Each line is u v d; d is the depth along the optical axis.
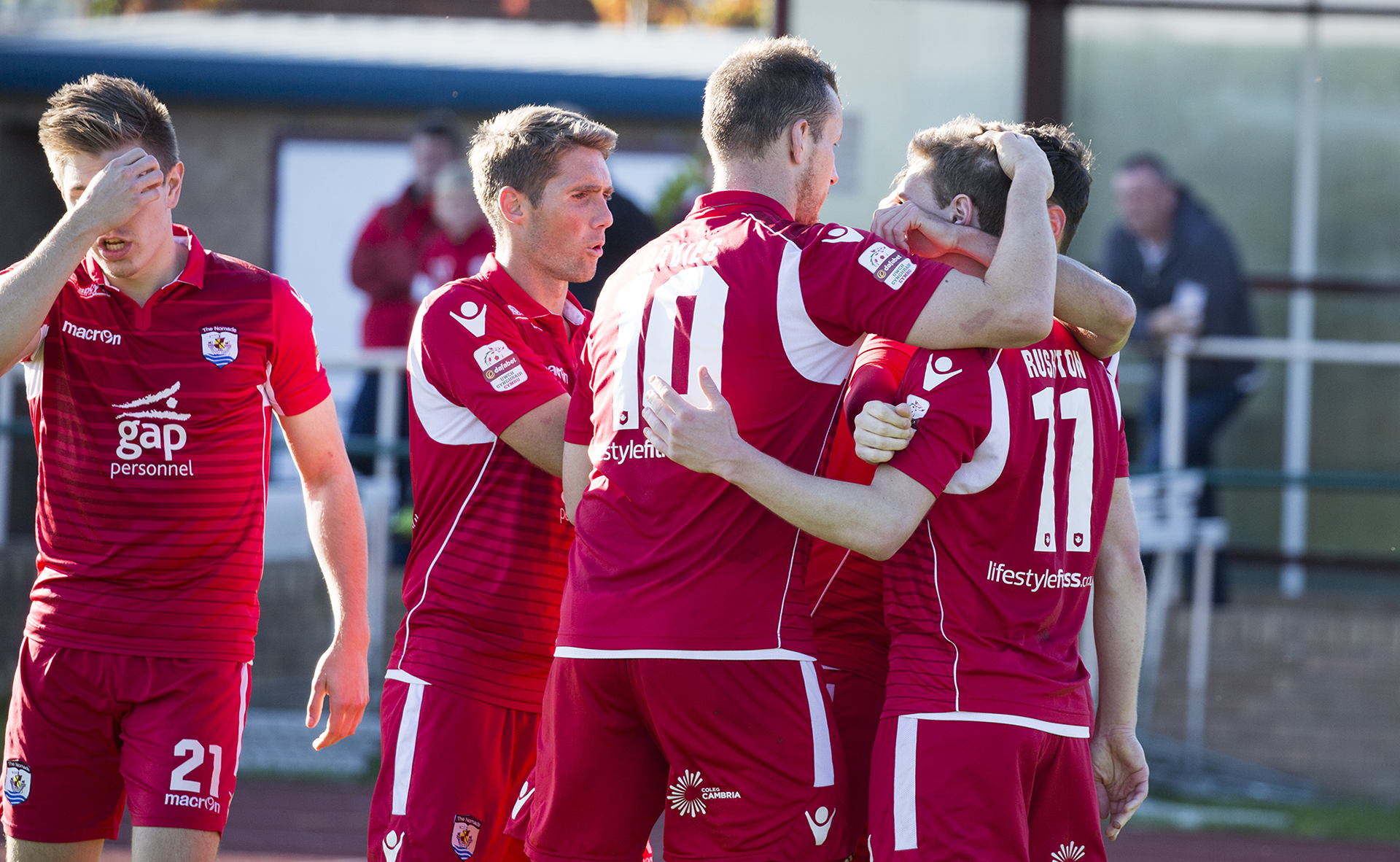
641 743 10.62
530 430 12.05
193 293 12.07
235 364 12.12
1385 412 30.19
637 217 26.67
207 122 47.72
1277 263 30.88
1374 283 30.58
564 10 60.25
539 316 12.50
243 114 47.72
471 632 12.30
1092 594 11.53
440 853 12.04
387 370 26.17
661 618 10.16
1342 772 25.09
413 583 12.63
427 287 31.56
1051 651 10.26
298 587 27.25
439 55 47.03
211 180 47.72
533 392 12.09
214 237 47.81
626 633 10.22
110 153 11.70
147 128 11.85
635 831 10.73
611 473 10.59
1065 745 10.23
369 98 46.06
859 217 27.58
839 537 9.84
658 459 10.38
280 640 27.17
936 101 27.69
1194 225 27.39
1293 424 30.42
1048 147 10.89
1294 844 21.84
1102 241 30.66
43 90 45.81
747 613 10.16
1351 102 30.47
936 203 10.71
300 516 27.55
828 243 10.28
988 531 10.07
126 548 11.99
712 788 10.30
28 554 27.81
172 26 50.97
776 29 27.77
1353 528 30.00
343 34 49.97
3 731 24.39
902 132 27.67
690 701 10.11
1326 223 30.70
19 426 24.52
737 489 10.23
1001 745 9.88
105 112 11.63
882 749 10.14
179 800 11.78
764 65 10.84
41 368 12.13
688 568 10.20
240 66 45.81
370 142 47.84
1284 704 25.39
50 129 11.66
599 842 10.66
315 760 24.53
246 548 12.35
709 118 11.01
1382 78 30.45
